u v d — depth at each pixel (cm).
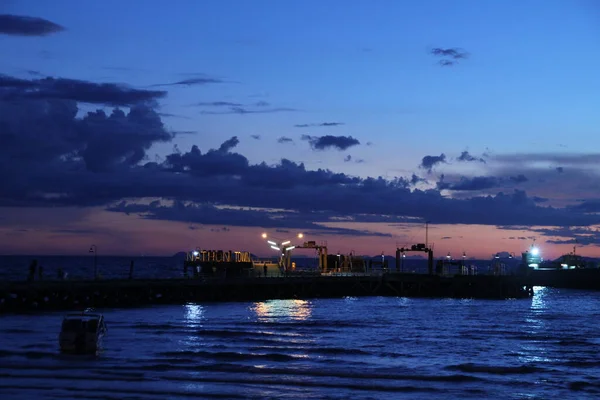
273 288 11594
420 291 13100
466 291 13025
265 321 8112
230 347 5947
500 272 14325
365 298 12625
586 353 6150
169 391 4262
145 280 9612
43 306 8350
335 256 14538
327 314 9350
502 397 4359
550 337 7200
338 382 4644
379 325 7981
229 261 12506
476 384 4691
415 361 5519
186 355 5456
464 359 5688
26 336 6138
